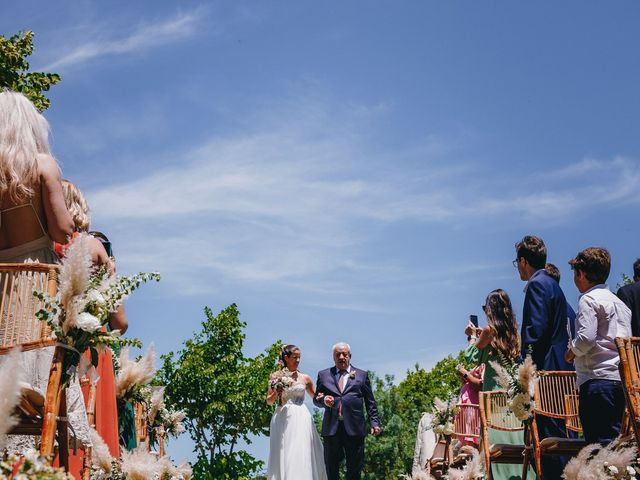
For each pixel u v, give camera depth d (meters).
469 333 9.83
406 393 44.97
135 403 8.66
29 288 4.44
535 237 7.93
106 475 5.71
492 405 7.94
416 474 9.71
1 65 14.45
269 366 37.75
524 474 7.27
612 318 6.36
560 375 7.16
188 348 37.53
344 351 12.72
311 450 11.74
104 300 4.39
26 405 4.22
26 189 4.64
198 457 36.41
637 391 5.57
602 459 5.63
